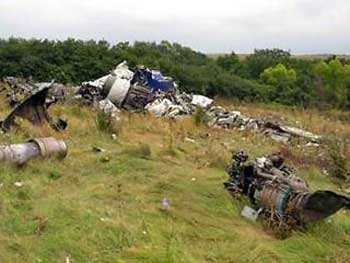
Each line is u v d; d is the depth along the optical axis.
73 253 6.64
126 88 21.36
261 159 9.95
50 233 7.02
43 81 31.59
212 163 12.68
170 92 24.66
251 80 44.81
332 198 8.10
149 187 9.82
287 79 43.38
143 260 6.71
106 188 9.50
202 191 9.88
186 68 37.12
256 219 9.00
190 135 17.70
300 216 8.51
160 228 7.87
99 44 35.94
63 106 19.78
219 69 41.59
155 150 13.73
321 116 32.88
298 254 7.62
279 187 8.94
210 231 8.16
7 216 7.33
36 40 34.88
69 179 9.89
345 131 25.52
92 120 17.08
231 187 9.90
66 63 33.00
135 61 34.62
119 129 15.73
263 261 7.26
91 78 32.66
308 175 13.73
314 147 18.20
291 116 30.67
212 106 25.48
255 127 21.41
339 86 43.69
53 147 10.73
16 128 13.30
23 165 10.02
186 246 7.45
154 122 18.62
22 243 6.61
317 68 45.19
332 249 7.97
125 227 7.55
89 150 12.58
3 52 32.84
